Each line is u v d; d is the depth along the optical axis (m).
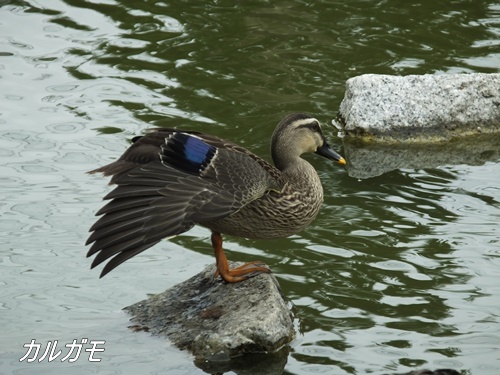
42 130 14.80
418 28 18.48
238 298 10.17
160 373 9.34
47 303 10.62
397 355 9.66
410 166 14.25
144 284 11.07
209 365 9.51
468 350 9.73
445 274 11.23
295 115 11.48
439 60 17.17
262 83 16.44
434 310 10.50
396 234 12.17
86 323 10.23
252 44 17.78
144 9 19.19
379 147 14.90
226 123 15.04
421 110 15.19
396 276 11.20
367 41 17.94
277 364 9.52
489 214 12.66
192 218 9.07
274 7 19.31
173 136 9.67
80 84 16.31
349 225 12.41
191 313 10.19
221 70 16.84
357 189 13.46
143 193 9.12
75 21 18.61
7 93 15.96
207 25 18.50
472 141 15.14
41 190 13.09
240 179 9.62
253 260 11.59
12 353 9.66
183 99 15.84
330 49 17.62
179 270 11.40
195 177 9.44
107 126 14.94
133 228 8.80
